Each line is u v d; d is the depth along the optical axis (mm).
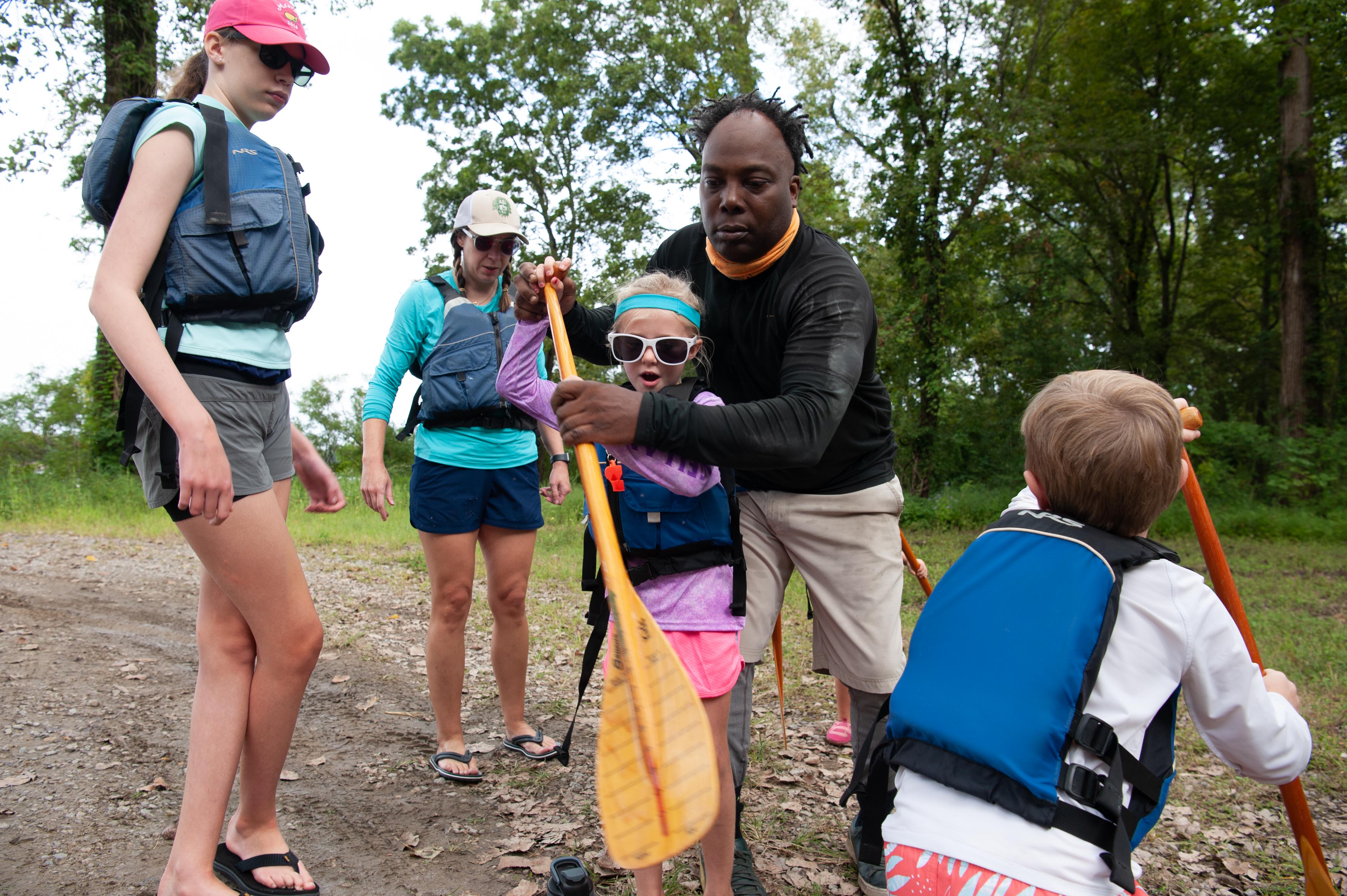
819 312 2336
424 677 4637
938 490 17734
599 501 1876
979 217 17828
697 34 21688
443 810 3059
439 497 3250
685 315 2373
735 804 2363
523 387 2457
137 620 5574
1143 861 2896
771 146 2408
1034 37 18156
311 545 9781
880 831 1840
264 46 2207
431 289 3377
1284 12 18031
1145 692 1567
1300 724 1742
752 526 2766
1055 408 1759
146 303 2057
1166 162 22609
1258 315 26406
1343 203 22500
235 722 2207
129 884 2465
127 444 2082
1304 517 14289
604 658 4992
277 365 2232
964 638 1657
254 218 2145
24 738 3465
